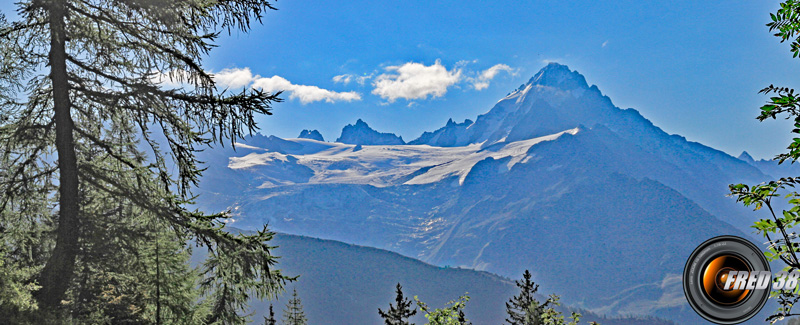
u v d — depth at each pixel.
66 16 9.12
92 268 9.71
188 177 9.41
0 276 8.49
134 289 10.38
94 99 9.21
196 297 10.69
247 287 9.46
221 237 9.54
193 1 9.14
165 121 9.15
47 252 9.91
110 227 9.61
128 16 9.30
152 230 9.74
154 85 9.19
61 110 9.23
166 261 10.48
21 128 9.16
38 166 9.49
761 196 4.80
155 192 9.45
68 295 9.62
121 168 9.74
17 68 9.08
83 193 10.08
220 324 9.55
